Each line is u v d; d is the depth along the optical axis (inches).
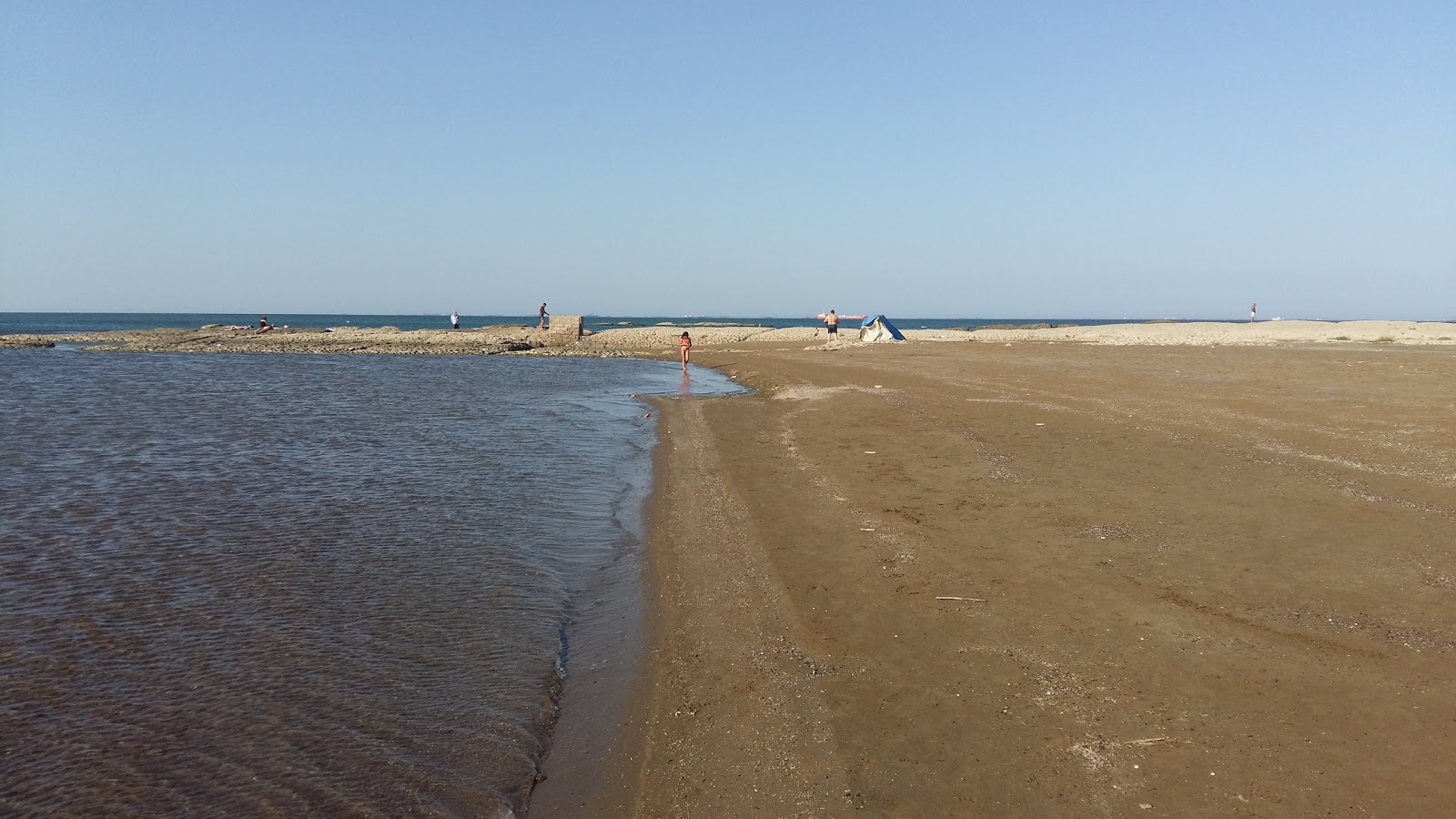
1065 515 395.9
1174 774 190.4
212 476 545.3
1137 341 1676.9
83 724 224.8
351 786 199.9
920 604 297.7
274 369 1574.8
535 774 208.1
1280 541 346.9
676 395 1086.4
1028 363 1162.6
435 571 357.4
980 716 220.1
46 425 767.1
